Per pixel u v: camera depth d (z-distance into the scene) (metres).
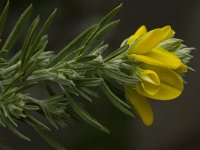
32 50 0.14
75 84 0.14
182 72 0.14
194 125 0.49
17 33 0.15
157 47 0.14
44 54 0.15
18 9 0.33
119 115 0.38
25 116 0.14
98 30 0.14
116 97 0.13
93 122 0.14
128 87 0.14
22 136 0.14
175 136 0.49
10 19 0.33
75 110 0.14
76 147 0.38
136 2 0.45
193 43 0.48
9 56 0.34
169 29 0.13
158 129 0.48
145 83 0.13
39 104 0.14
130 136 0.40
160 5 0.46
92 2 0.38
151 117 0.14
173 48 0.14
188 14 0.47
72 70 0.14
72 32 0.37
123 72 0.14
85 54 0.14
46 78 0.14
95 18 0.37
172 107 0.49
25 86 0.14
